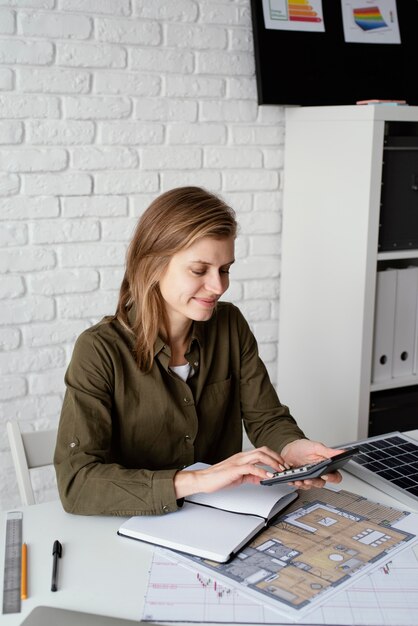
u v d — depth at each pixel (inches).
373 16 103.8
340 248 95.3
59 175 90.6
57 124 89.4
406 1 106.3
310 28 99.7
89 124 91.1
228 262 56.9
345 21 102.0
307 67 99.7
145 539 48.9
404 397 99.9
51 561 46.9
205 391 64.3
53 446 64.1
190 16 94.4
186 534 48.8
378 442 65.9
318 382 101.3
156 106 94.6
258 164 102.3
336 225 95.5
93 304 95.0
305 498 55.1
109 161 93.0
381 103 92.3
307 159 99.0
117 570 45.8
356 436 96.0
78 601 42.6
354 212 92.5
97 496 52.4
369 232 91.1
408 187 94.4
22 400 93.0
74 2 87.7
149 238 56.7
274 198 104.2
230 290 103.6
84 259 93.7
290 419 67.1
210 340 64.4
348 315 95.1
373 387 96.2
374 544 48.4
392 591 43.3
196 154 98.2
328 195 96.2
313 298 100.4
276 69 97.9
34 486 94.3
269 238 105.0
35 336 92.5
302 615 41.1
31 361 92.7
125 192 94.6
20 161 88.2
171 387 61.1
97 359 57.9
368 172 89.9
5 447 92.7
